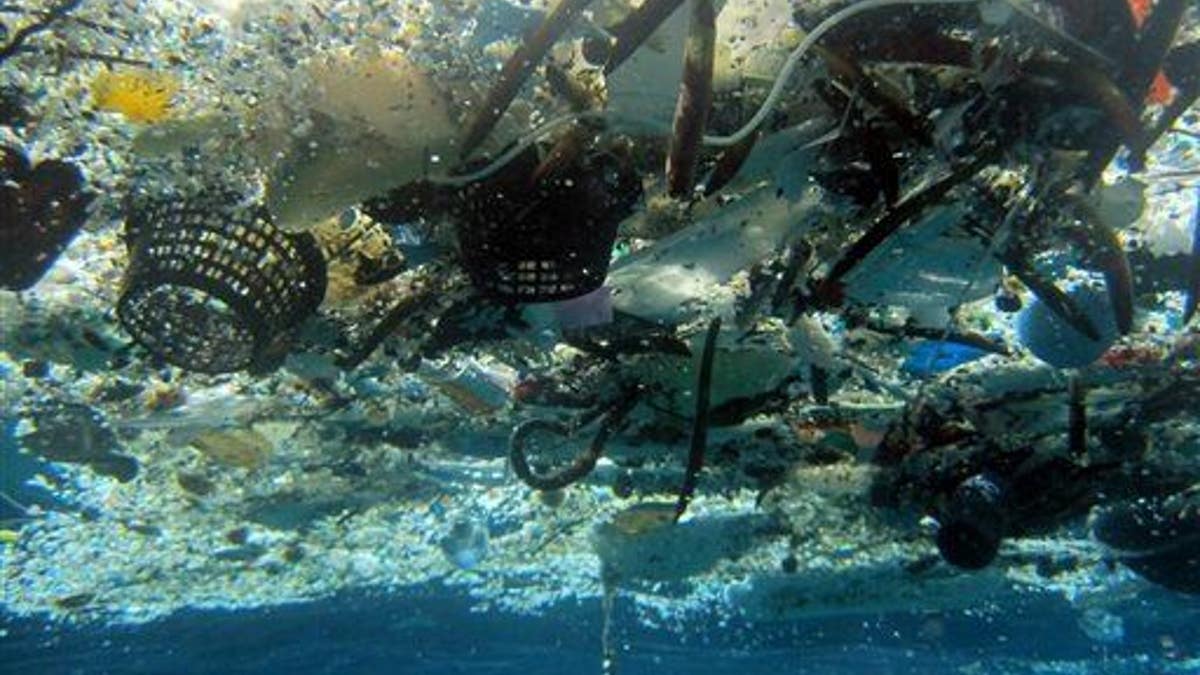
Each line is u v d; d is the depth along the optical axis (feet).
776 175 12.95
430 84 11.61
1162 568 25.39
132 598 40.16
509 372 20.54
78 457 25.50
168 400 22.81
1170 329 19.17
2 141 13.75
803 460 24.16
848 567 31.83
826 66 10.93
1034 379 20.99
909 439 22.67
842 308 17.13
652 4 9.03
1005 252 13.60
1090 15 9.39
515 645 46.14
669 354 18.17
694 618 40.40
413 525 32.37
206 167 13.20
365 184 11.85
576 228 11.85
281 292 13.67
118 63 13.08
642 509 26.07
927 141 10.61
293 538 33.91
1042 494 23.57
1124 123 9.89
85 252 16.66
